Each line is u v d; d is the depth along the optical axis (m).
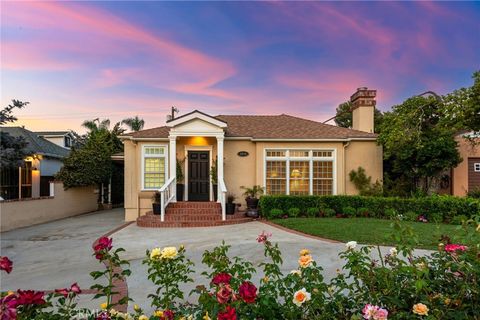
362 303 2.63
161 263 2.83
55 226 13.43
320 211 12.94
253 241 8.63
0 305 1.87
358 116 16.84
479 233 2.72
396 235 2.79
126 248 8.45
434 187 14.20
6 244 9.70
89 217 16.66
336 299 2.65
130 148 14.83
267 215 13.01
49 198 15.35
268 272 2.92
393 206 12.45
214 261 2.97
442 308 2.41
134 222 13.66
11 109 12.73
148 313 4.33
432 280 2.64
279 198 13.13
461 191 15.40
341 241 8.30
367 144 15.05
